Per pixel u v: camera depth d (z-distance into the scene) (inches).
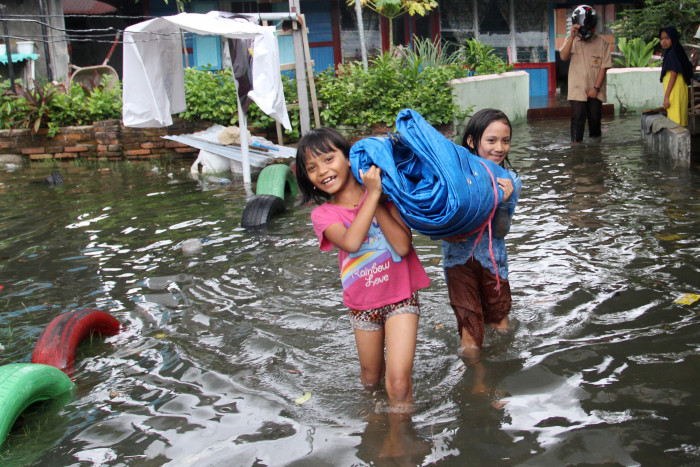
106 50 734.5
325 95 499.5
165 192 362.0
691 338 148.7
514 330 158.7
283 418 128.0
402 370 124.9
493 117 149.1
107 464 116.3
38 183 402.3
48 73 579.5
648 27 666.8
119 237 269.4
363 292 129.1
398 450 114.0
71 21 727.1
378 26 737.0
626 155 384.8
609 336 152.9
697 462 104.6
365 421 124.3
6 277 224.1
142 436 124.6
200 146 439.2
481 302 157.4
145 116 360.2
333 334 166.1
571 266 201.9
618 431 114.7
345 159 129.8
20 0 609.0
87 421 131.4
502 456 110.1
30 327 180.4
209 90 492.7
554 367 139.5
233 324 176.1
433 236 134.0
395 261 128.8
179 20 343.9
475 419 122.2
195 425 127.5
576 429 116.3
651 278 186.9
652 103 629.6
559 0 778.2
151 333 173.5
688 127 423.5
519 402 126.9
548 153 415.2
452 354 150.0
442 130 500.1
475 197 128.6
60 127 495.2
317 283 203.5
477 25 772.0
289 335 166.9
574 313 167.2
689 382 129.8
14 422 130.9
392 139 133.9
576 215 260.4
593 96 439.5
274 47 350.9
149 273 221.8
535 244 227.1
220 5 698.8
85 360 159.0
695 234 223.1
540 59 792.9
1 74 604.4
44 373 138.1
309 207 312.2
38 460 118.8
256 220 279.4
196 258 235.6
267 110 353.7
